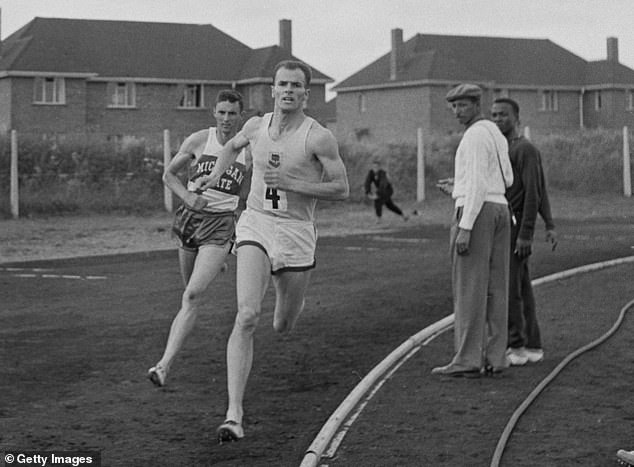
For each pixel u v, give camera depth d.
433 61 78.88
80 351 10.05
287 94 7.08
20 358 9.71
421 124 78.75
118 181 33.69
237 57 73.75
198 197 8.48
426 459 6.50
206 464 6.42
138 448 6.77
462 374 8.84
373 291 14.50
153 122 70.38
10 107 64.94
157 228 27.50
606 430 7.14
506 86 80.31
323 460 6.49
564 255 19.25
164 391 8.39
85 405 7.91
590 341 10.54
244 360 7.05
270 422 7.44
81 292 14.52
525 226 9.24
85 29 70.31
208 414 7.67
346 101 85.88
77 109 66.75
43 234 25.77
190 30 74.25
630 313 12.38
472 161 8.62
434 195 38.19
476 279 8.80
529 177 9.21
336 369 9.26
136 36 71.81
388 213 33.69
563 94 82.88
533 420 7.43
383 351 10.08
